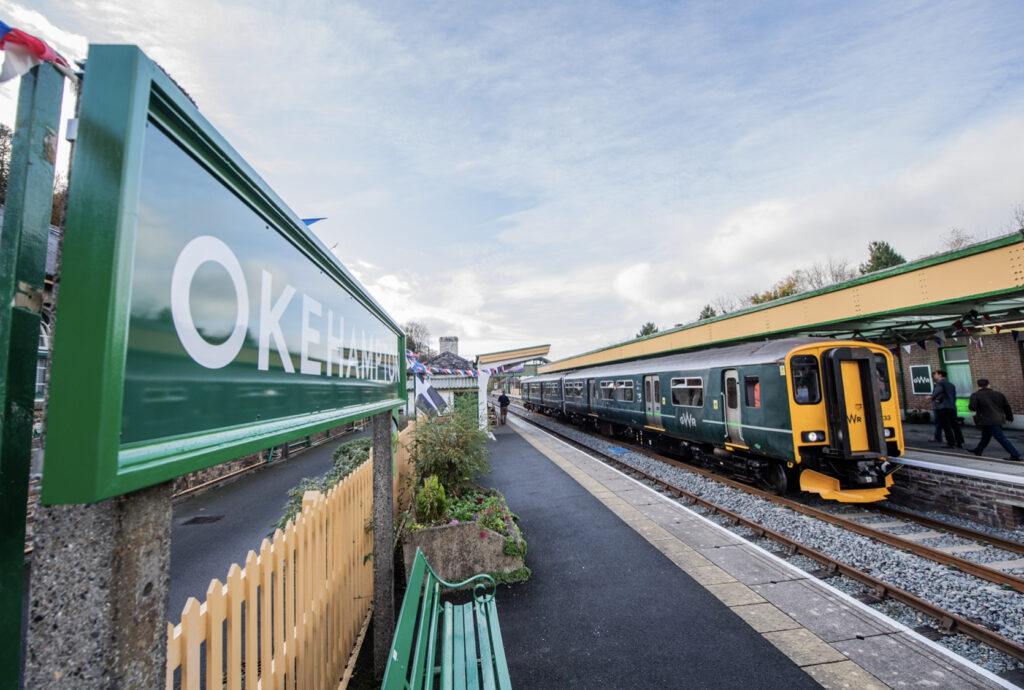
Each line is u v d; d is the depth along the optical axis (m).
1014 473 7.23
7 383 0.93
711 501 8.37
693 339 12.66
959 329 9.34
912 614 4.38
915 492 8.22
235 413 1.20
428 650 3.00
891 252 32.91
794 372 8.09
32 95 0.97
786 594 4.52
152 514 0.99
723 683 3.31
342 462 9.05
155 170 0.93
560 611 4.41
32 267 0.97
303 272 1.73
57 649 0.83
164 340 0.94
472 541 5.12
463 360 25.19
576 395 20.97
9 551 0.93
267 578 2.13
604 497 8.28
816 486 8.05
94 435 0.74
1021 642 3.90
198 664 1.60
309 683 2.66
